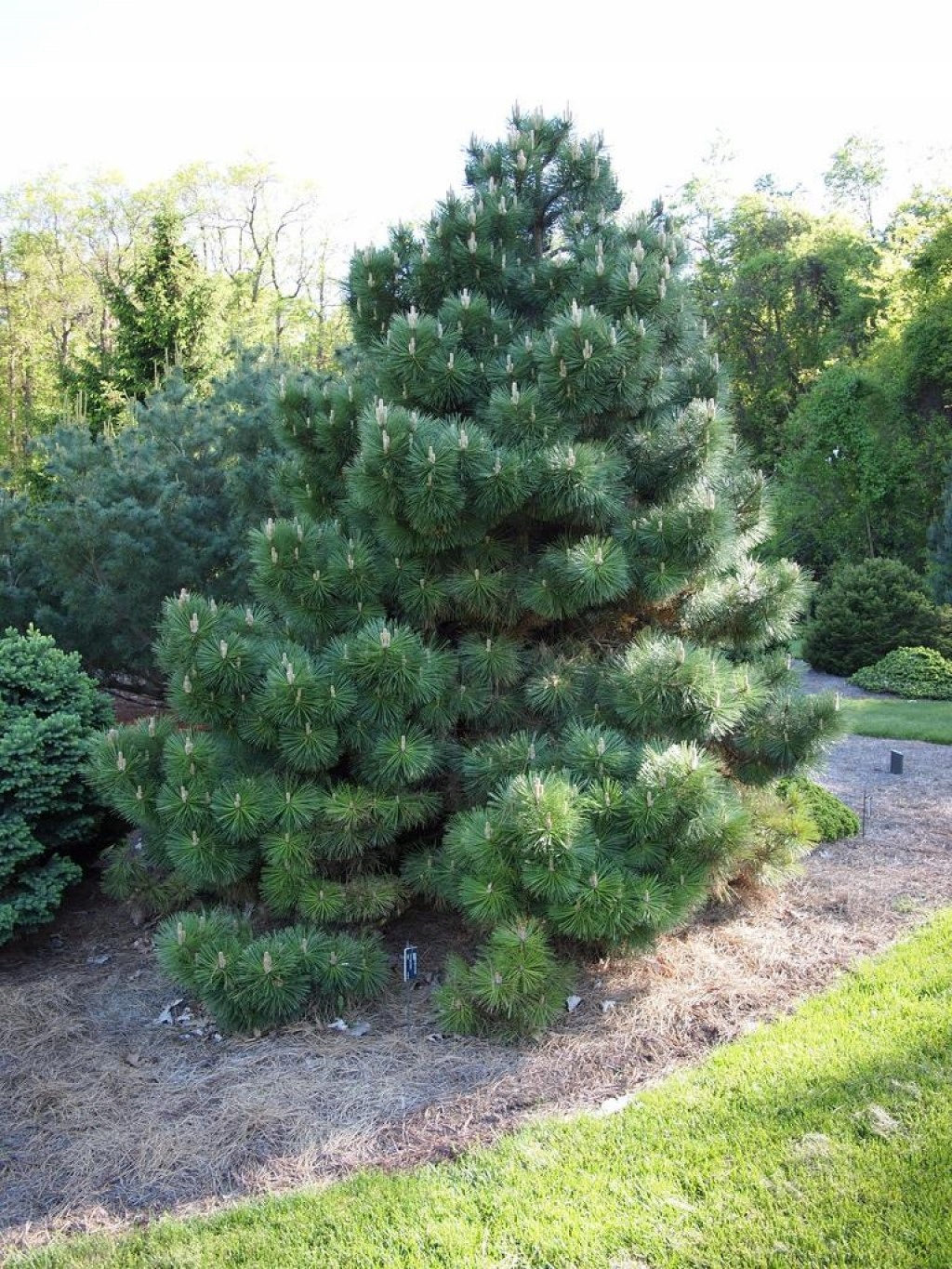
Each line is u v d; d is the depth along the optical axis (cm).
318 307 2855
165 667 443
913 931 491
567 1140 307
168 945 403
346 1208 279
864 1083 323
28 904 477
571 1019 404
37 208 2661
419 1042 390
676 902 406
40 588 900
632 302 445
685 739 436
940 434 2059
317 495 495
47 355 2559
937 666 1461
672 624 484
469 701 432
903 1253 244
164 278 1656
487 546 429
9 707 518
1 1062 384
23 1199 298
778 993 421
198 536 874
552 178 513
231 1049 391
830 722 483
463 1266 250
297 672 397
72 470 889
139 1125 336
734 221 3125
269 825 413
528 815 362
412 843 468
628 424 464
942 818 732
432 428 402
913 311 2219
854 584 1633
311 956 400
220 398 960
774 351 2920
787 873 531
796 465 2175
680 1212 265
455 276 483
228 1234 271
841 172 3278
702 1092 328
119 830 576
